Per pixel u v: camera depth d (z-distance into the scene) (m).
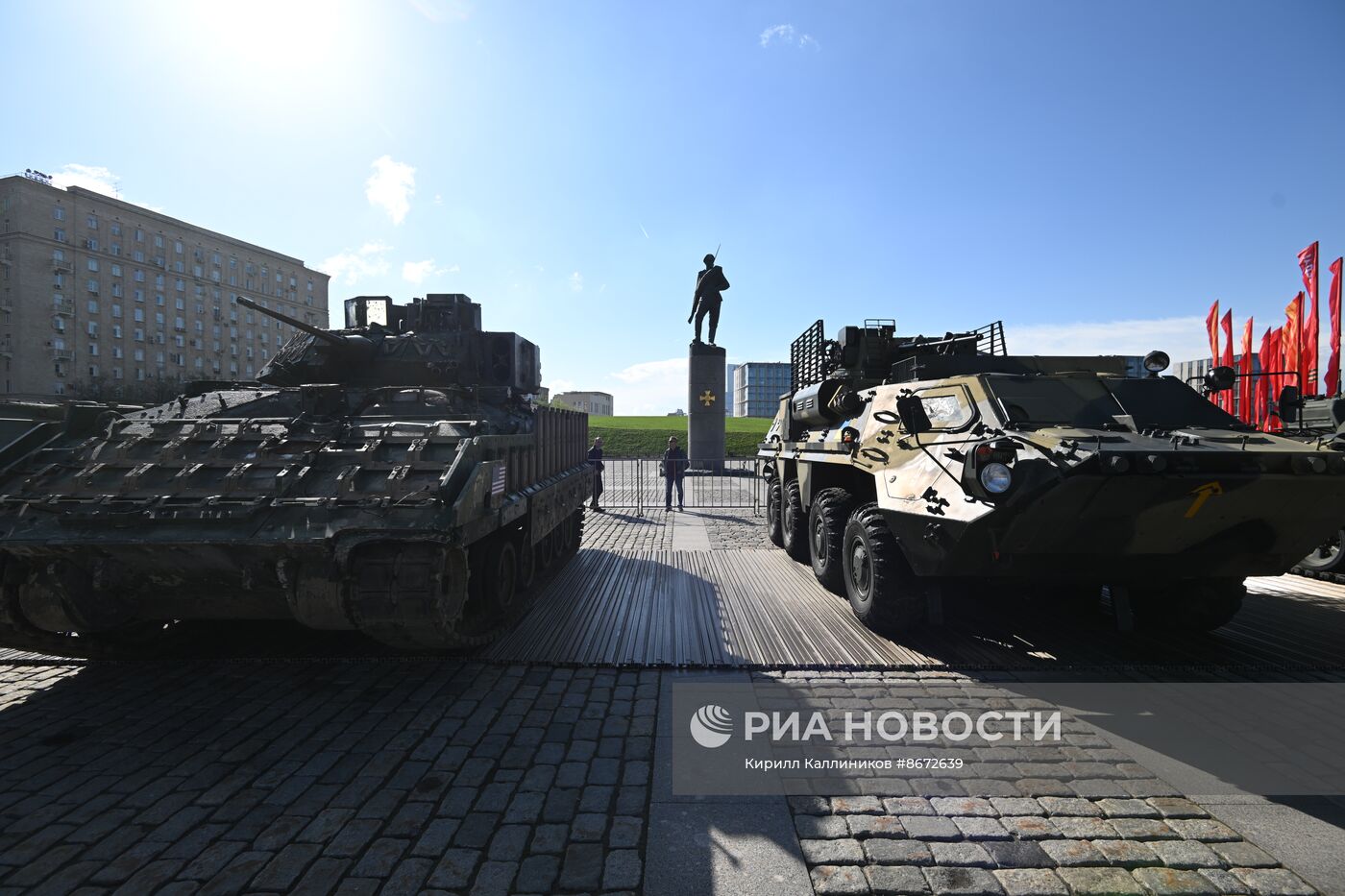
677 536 12.38
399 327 9.09
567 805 3.42
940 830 3.21
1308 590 8.23
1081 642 6.03
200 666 5.48
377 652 5.79
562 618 6.74
